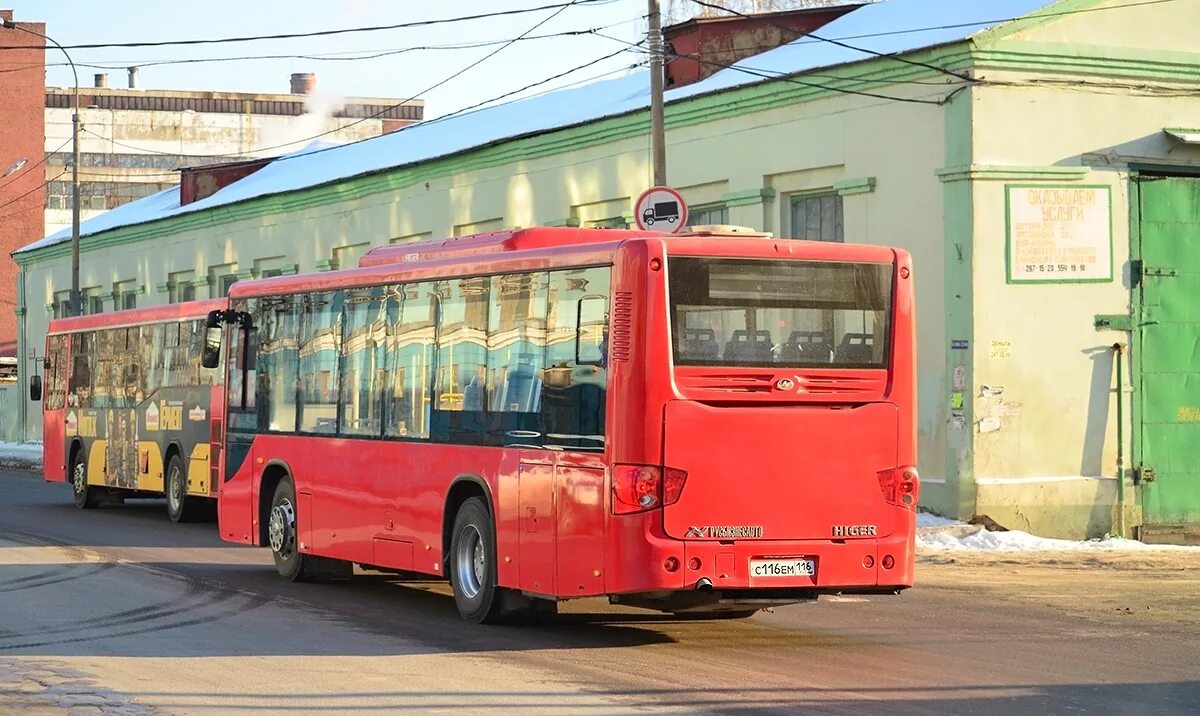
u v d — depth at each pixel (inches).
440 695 404.2
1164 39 932.6
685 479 474.9
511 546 525.3
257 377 727.1
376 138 1817.2
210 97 4001.0
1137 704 396.5
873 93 937.5
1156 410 925.8
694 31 1184.2
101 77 4060.0
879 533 494.6
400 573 725.3
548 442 508.4
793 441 485.4
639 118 1131.9
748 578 478.9
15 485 1488.7
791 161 999.6
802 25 1168.2
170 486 1034.1
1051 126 901.2
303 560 679.7
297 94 4087.1
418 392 589.6
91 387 1182.3
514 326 532.1
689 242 482.9
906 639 513.7
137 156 3927.2
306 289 684.1
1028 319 892.0
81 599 616.4
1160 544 882.8
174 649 487.5
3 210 3036.4
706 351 480.1
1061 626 546.0
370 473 620.4
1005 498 878.4
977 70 880.3
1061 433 900.0
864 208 948.0
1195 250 938.1
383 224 1504.7
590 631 530.6
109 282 2158.0
